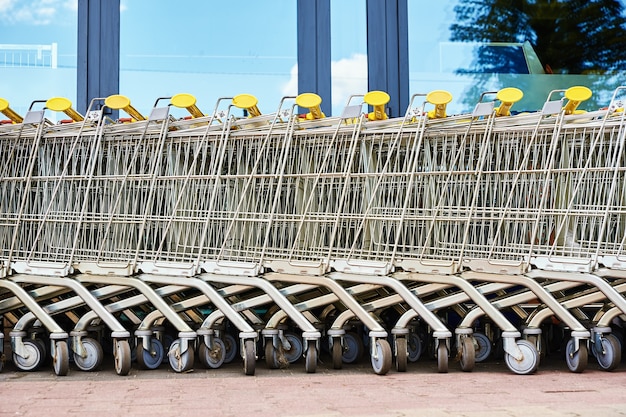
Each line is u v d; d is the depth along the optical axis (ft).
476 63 28.43
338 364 20.58
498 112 20.42
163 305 20.31
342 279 20.31
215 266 20.56
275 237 20.89
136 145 21.16
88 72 27.58
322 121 20.88
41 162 21.39
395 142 20.36
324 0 27.89
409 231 20.76
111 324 19.92
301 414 14.07
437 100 19.85
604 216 19.38
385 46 27.73
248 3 28.22
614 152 19.45
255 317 21.90
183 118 21.50
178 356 20.12
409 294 19.80
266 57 28.17
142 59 28.02
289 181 21.01
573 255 20.02
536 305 24.57
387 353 19.29
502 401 15.35
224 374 19.88
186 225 21.11
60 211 21.11
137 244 21.01
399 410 14.32
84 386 17.83
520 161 20.57
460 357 20.03
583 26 29.01
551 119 19.97
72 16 28.12
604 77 28.99
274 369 20.72
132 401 15.69
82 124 20.98
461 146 20.42
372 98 20.24
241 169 21.45
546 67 28.73
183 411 14.51
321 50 27.84
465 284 19.80
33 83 28.07
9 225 21.11
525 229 20.12
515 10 28.68
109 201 21.29
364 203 20.88
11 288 20.38
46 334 21.97
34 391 17.10
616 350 19.56
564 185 20.13
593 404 14.90
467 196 20.51
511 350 19.29
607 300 21.30
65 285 20.34
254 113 21.03
